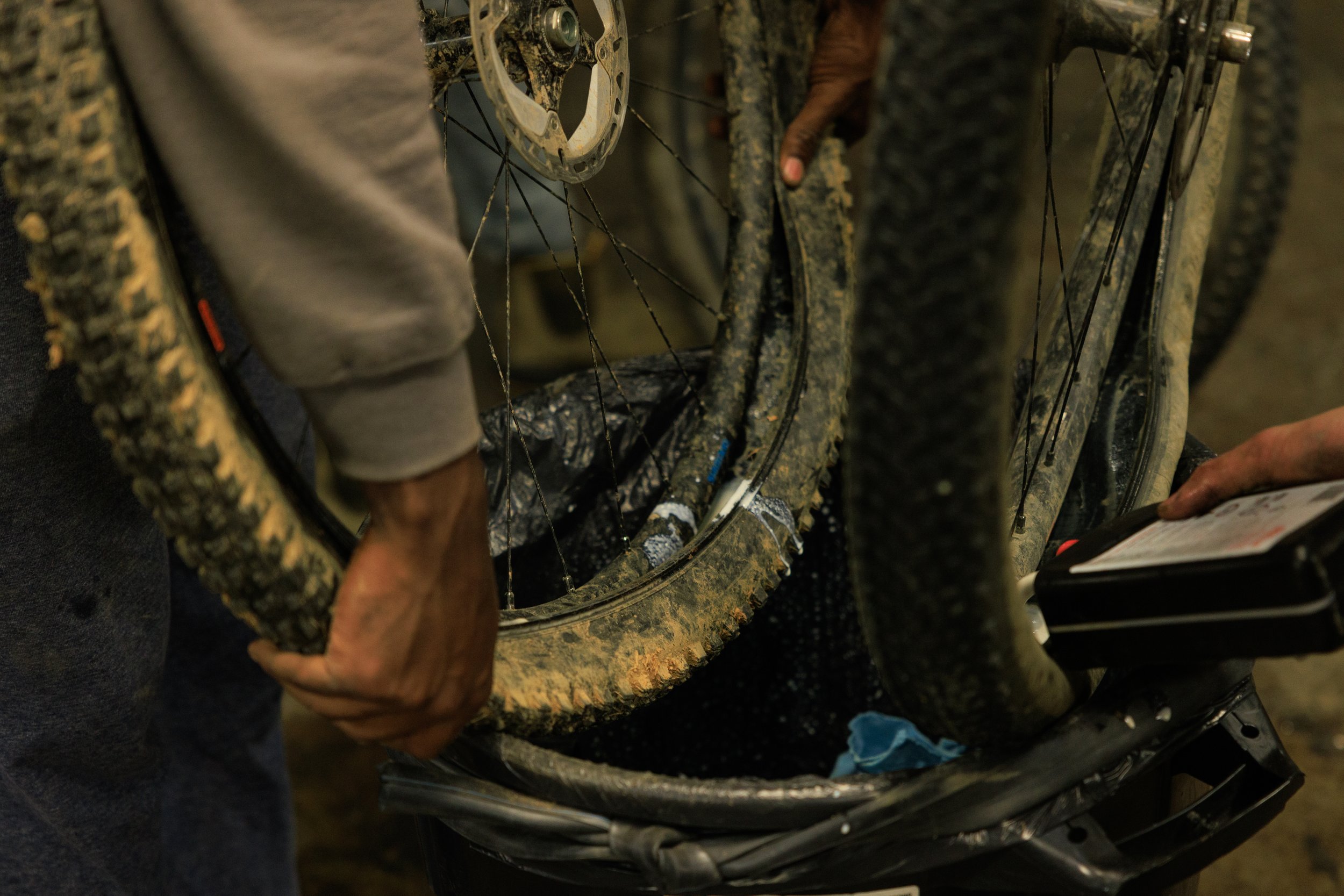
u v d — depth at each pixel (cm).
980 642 40
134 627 65
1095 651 47
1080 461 75
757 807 48
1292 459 50
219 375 44
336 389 41
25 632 60
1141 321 79
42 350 53
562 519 86
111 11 37
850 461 38
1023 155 32
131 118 39
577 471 86
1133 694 49
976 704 43
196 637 81
